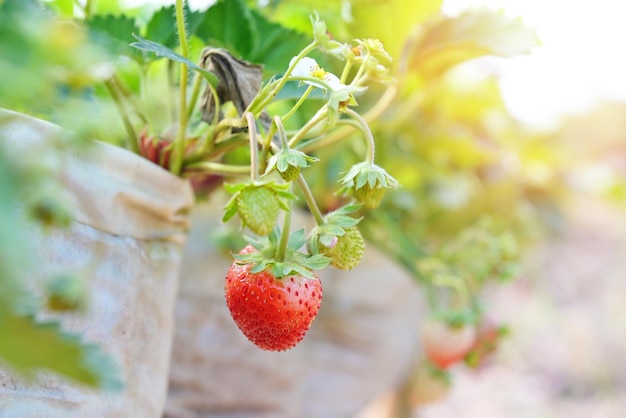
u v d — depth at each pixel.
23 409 0.28
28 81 0.21
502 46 0.42
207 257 0.47
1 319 0.21
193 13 0.36
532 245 0.83
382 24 0.44
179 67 0.35
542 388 1.46
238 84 0.33
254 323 0.32
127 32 0.35
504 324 0.56
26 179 0.21
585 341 1.53
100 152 0.31
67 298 0.22
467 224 0.73
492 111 0.73
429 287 0.55
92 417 0.30
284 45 0.37
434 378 0.58
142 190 0.32
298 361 0.52
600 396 1.44
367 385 0.59
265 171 0.30
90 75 0.24
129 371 0.32
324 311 0.57
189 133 0.36
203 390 0.46
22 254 0.20
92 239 0.30
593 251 1.67
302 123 0.45
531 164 0.77
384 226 0.55
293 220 0.50
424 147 0.65
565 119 0.85
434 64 0.46
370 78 0.31
